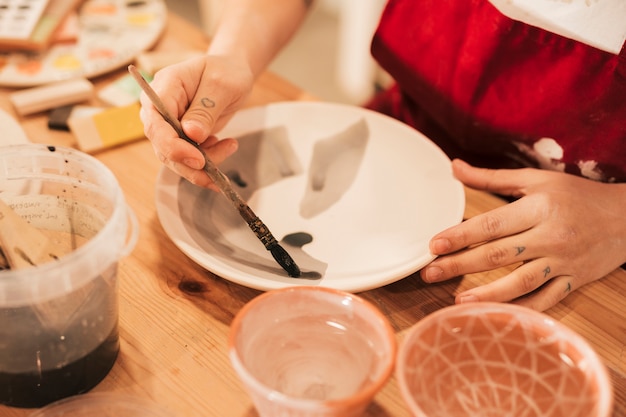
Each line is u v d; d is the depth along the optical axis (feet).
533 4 2.45
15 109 2.92
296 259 2.14
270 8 2.90
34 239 1.62
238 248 2.14
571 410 1.42
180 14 8.79
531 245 2.06
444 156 2.51
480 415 1.43
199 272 2.11
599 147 2.54
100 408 1.62
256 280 1.91
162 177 2.32
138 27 3.44
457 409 1.45
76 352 1.60
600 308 2.05
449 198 2.31
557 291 2.04
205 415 1.67
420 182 2.44
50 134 2.78
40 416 1.58
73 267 1.44
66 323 1.54
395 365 1.43
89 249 1.46
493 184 2.41
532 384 1.49
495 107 2.77
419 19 2.86
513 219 2.11
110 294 1.64
